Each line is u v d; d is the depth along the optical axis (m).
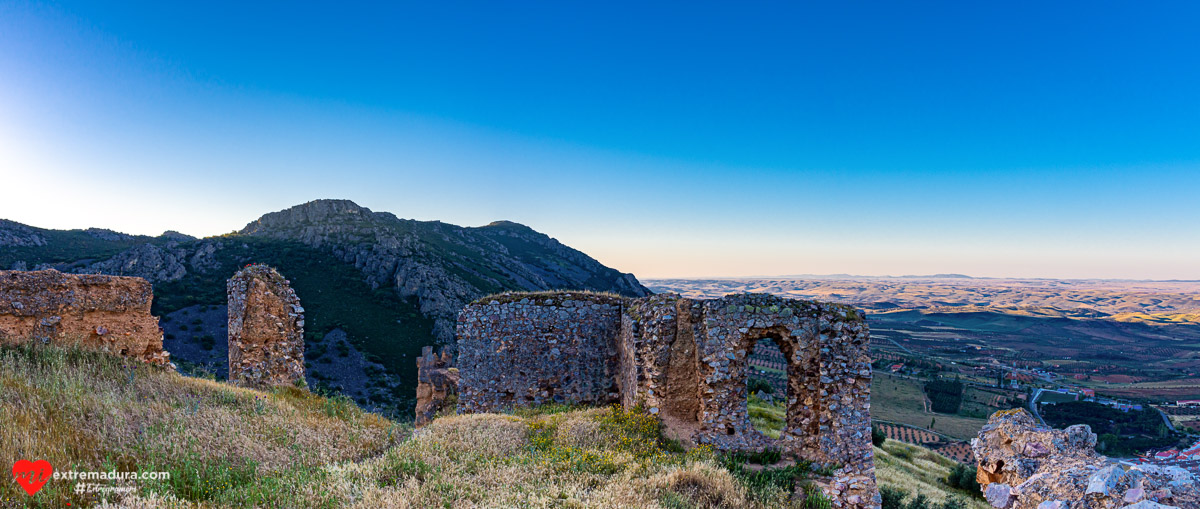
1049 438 9.62
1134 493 7.48
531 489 9.79
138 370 13.88
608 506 9.14
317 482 9.09
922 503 23.09
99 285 15.33
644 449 13.82
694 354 15.89
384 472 10.19
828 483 13.62
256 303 17.69
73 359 13.36
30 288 14.14
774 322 14.98
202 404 12.42
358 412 15.45
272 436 11.54
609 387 19.45
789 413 14.98
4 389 10.42
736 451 14.52
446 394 26.69
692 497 10.60
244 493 8.40
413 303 87.81
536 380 19.25
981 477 10.49
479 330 19.38
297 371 18.44
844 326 14.73
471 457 11.40
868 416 14.38
